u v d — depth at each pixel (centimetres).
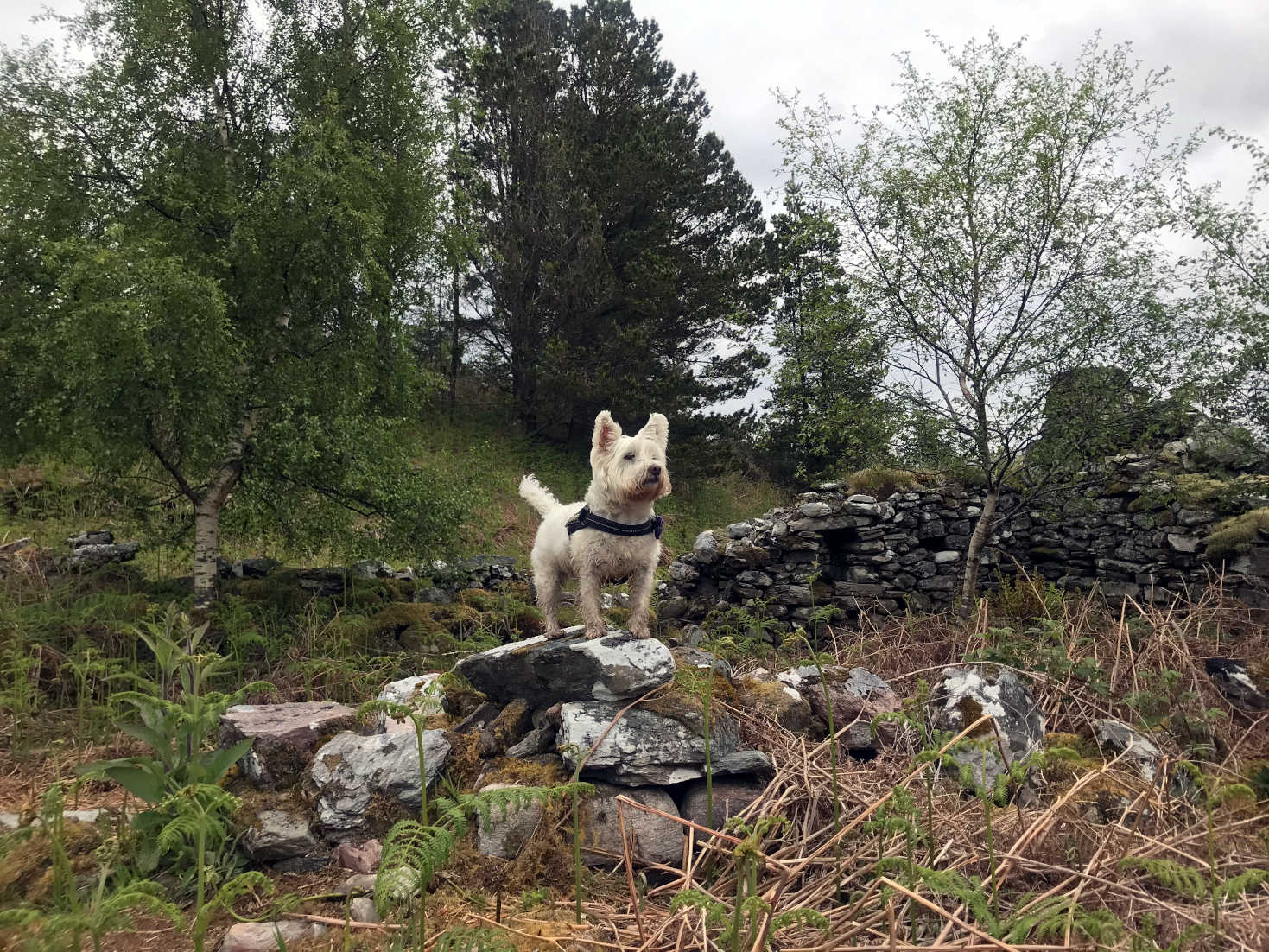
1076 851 375
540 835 405
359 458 913
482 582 1134
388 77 979
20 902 344
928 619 888
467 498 1012
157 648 458
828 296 895
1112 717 550
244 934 332
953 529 1051
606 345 2241
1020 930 279
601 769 433
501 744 480
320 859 403
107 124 900
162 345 761
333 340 934
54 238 828
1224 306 775
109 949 323
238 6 963
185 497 956
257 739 452
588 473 2261
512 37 2478
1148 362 781
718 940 308
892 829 355
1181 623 731
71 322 723
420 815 422
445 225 1034
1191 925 301
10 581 820
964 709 503
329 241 880
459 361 2497
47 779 503
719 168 2736
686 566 1093
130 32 893
